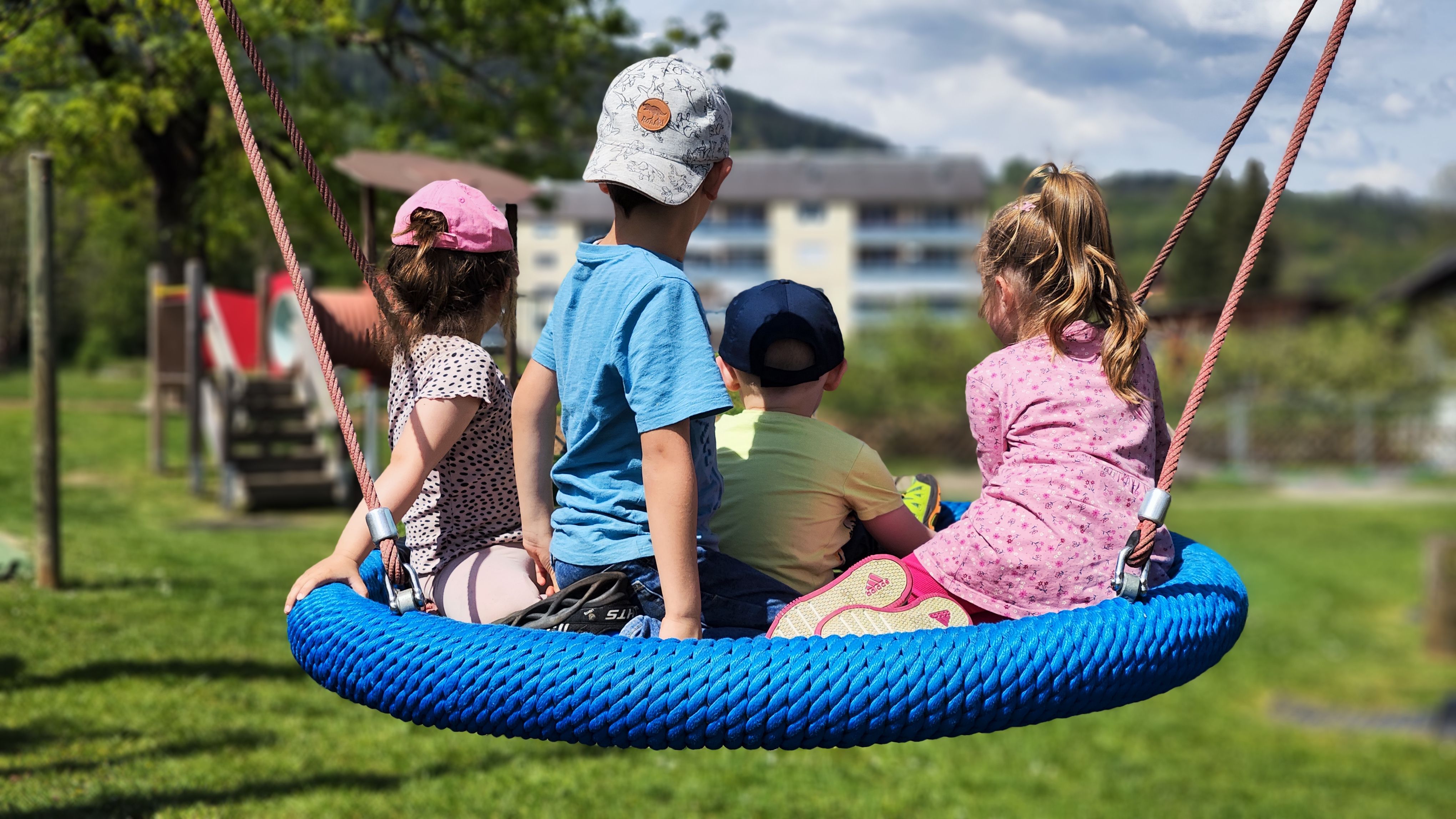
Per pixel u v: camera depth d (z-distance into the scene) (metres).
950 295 58.06
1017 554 2.03
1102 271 2.13
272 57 10.09
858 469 2.22
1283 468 22.19
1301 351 24.62
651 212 1.92
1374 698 9.84
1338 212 71.88
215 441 12.14
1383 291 37.38
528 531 2.08
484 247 2.15
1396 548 15.34
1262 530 16.28
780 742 1.65
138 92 8.81
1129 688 1.76
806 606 1.99
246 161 10.11
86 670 5.50
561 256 20.19
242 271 17.48
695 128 1.89
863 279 58.28
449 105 11.80
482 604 2.07
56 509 6.94
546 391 2.05
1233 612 1.99
